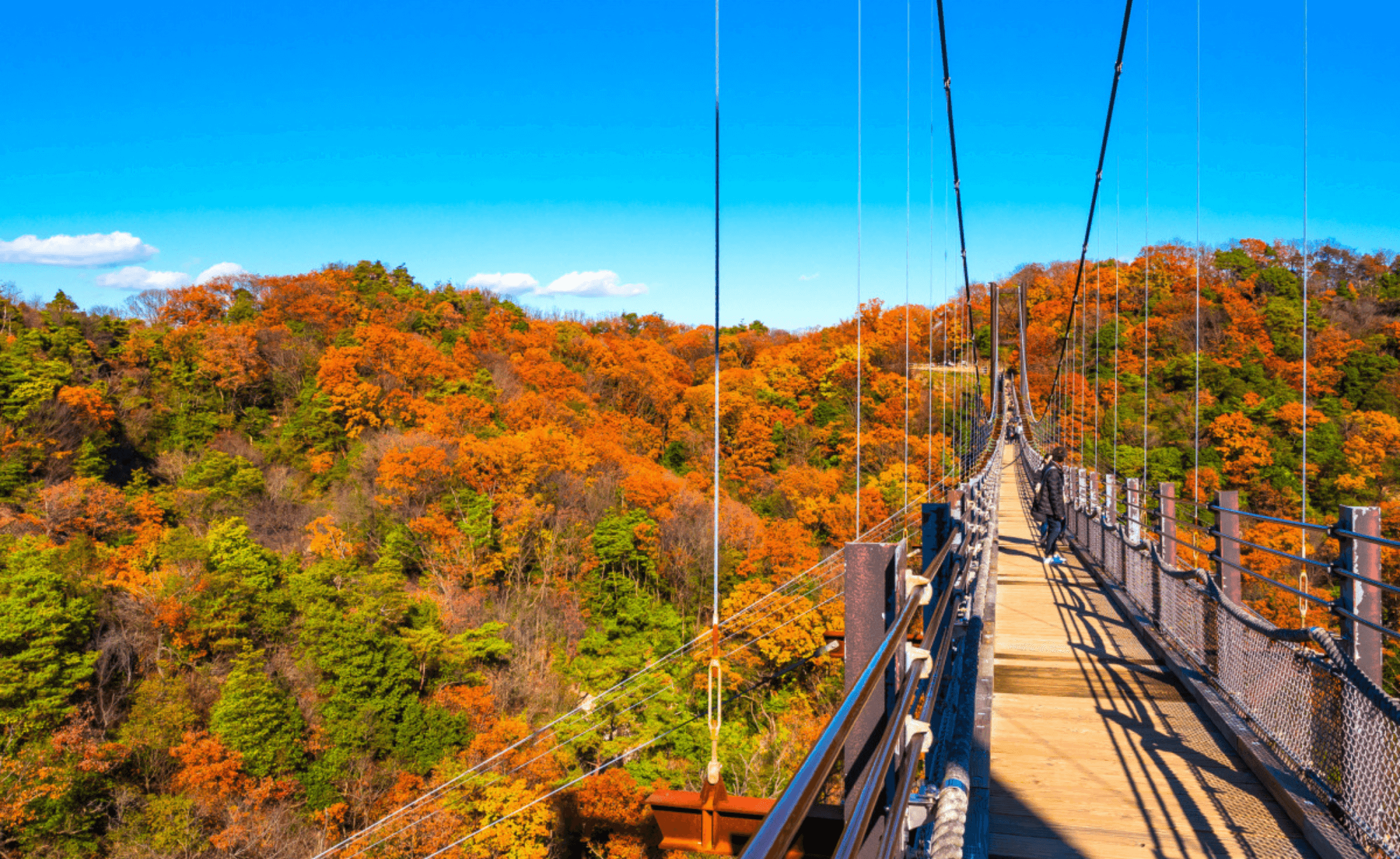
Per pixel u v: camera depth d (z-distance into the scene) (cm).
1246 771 405
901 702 194
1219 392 3794
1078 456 3047
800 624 2678
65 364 5006
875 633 260
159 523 4219
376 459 4688
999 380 4750
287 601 3136
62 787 2167
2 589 2755
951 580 344
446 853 2117
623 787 2319
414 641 3020
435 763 2586
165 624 2861
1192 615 574
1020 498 2194
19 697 2405
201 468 4778
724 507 4141
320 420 5409
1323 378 3578
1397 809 285
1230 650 486
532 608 3688
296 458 5306
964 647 424
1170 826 349
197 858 2169
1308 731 367
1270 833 342
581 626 3603
